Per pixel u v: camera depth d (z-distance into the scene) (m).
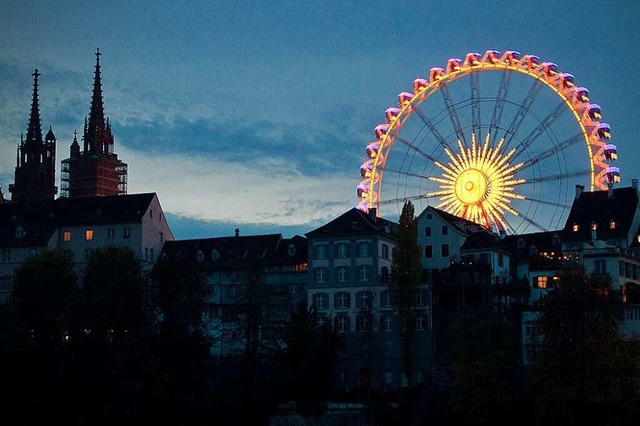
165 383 173.88
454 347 171.00
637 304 172.38
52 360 178.62
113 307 187.00
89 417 171.12
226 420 172.25
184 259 191.62
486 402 159.38
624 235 198.75
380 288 199.00
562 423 155.88
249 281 189.88
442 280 193.50
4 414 168.12
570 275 161.50
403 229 193.38
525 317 175.38
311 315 187.62
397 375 193.25
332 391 180.50
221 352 192.75
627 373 153.38
